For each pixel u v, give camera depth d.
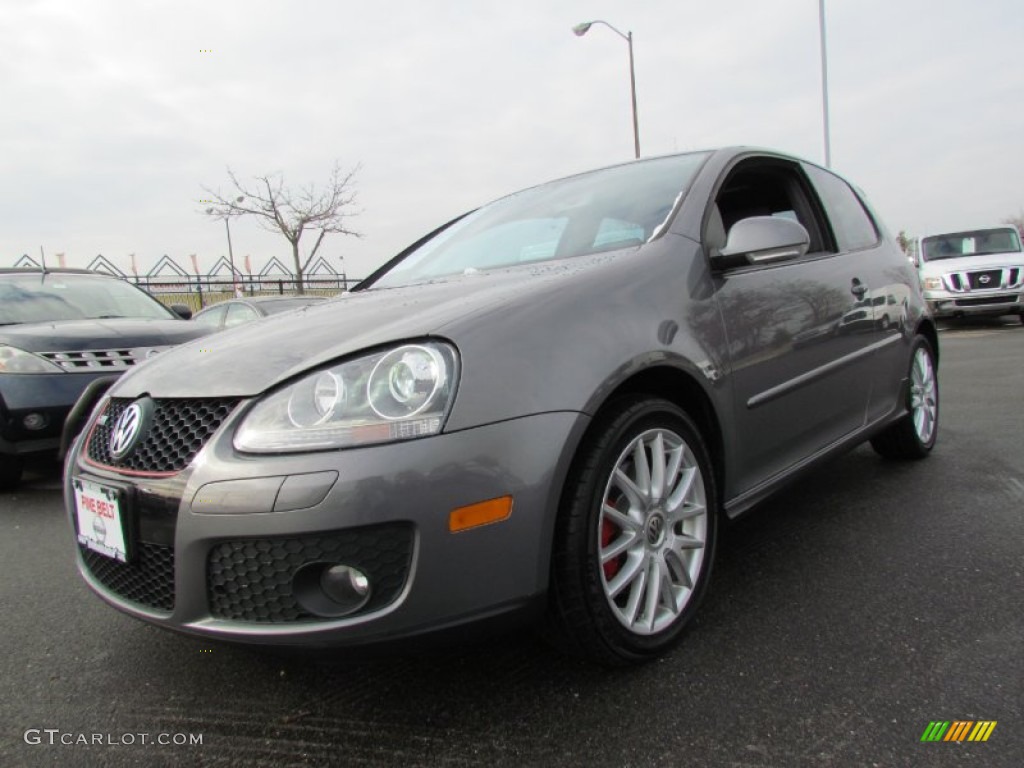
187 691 2.03
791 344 2.62
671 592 2.07
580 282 2.01
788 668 1.94
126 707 1.96
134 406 1.94
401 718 1.83
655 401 2.01
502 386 1.69
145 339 4.77
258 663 2.17
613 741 1.68
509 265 2.64
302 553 1.59
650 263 2.20
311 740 1.77
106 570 1.99
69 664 2.21
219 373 1.86
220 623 1.67
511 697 1.88
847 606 2.28
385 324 1.87
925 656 1.96
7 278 5.72
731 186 2.87
